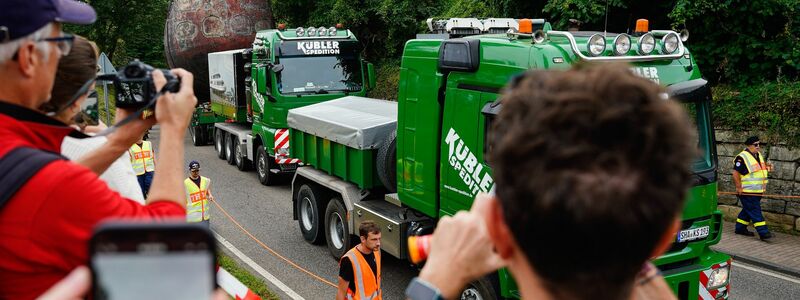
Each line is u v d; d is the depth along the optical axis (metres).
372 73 14.37
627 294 0.85
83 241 1.19
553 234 0.80
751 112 10.84
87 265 0.69
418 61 6.71
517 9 14.48
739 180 10.02
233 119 17.06
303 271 8.72
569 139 0.79
